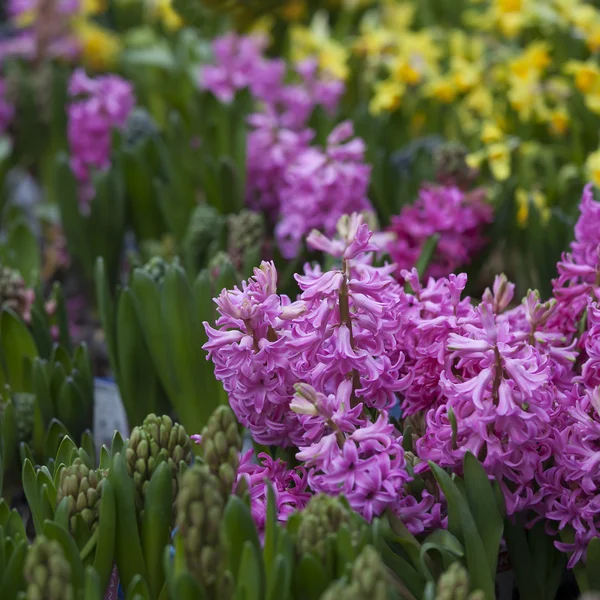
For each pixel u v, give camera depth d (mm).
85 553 1675
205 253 2199
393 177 2396
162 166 2551
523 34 3127
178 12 3467
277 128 2383
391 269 1773
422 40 3049
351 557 1612
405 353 1758
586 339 1741
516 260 2375
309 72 2855
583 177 2342
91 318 2744
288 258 2184
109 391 2178
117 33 4355
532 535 1736
